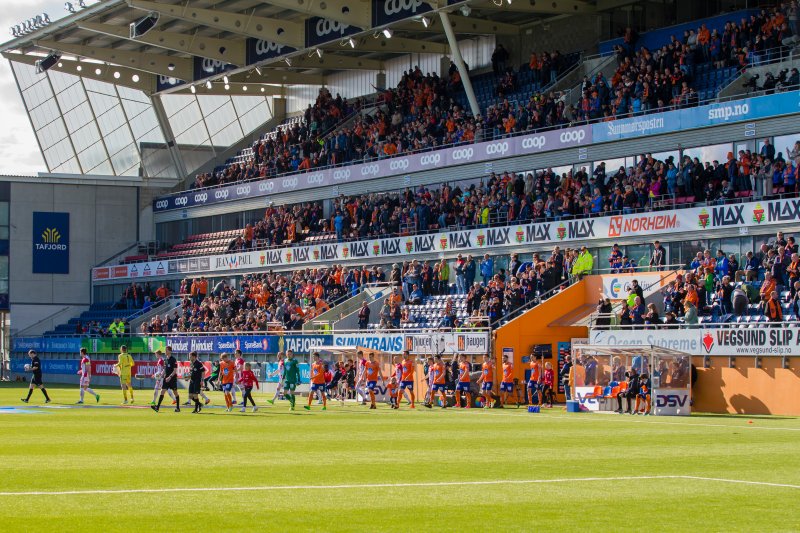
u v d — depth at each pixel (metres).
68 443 23.42
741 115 47.94
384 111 73.50
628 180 50.66
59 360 74.94
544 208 53.97
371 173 66.38
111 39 72.75
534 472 18.17
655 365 37.81
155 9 60.59
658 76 52.47
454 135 61.84
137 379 68.38
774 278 40.81
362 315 55.25
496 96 66.06
